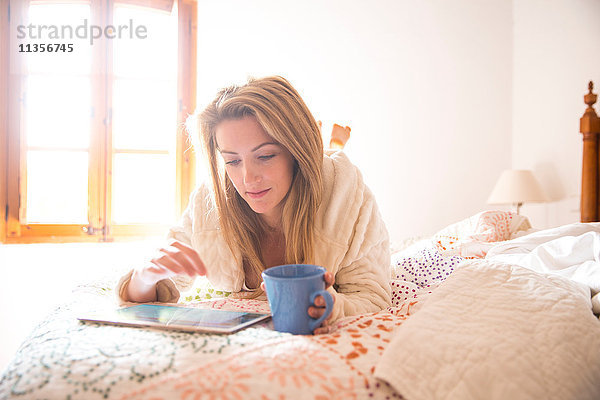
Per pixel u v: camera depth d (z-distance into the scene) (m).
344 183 0.93
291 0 2.94
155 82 2.80
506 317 0.59
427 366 0.52
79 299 0.88
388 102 3.04
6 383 0.53
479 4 3.11
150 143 2.80
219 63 2.84
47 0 2.63
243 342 0.58
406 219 3.06
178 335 0.61
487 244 1.46
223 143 0.82
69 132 2.68
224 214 0.94
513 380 0.50
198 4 2.81
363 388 0.50
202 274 0.71
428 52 3.07
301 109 0.85
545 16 2.86
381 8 3.04
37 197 2.66
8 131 2.56
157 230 2.73
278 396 0.48
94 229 2.65
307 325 0.64
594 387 0.55
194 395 0.47
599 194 2.29
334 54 2.99
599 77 2.48
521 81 3.08
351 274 0.91
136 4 2.74
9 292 2.52
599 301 0.74
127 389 0.49
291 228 0.91
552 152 2.82
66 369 0.52
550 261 1.00
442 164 3.09
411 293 1.02
